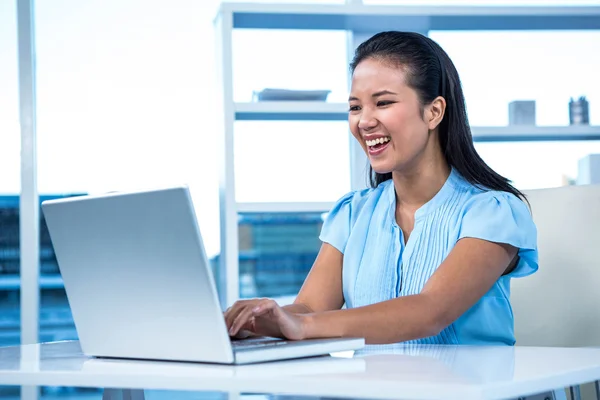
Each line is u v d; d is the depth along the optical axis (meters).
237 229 3.23
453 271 1.35
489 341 1.49
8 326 3.70
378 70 1.48
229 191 3.24
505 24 3.60
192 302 0.96
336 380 0.83
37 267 3.62
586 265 1.76
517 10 3.44
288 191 3.62
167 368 0.96
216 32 3.57
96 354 1.12
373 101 1.49
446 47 3.70
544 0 3.80
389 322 1.20
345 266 1.66
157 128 3.78
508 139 3.57
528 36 3.72
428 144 1.55
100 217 1.01
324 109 3.34
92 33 3.76
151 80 3.78
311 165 3.63
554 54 3.72
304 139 3.63
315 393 0.83
